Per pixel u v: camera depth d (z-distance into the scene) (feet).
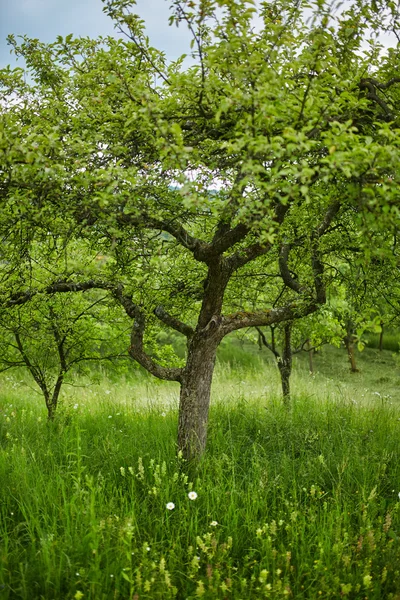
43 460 19.30
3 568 12.07
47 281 21.50
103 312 27.40
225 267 18.28
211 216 16.83
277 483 17.20
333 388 39.45
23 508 14.30
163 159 14.38
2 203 14.49
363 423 24.84
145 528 14.74
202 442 19.20
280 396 30.89
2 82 16.56
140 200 14.90
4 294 20.56
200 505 15.76
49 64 17.81
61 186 13.67
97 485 15.93
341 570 12.82
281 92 11.76
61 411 26.03
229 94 12.82
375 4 14.78
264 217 12.73
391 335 70.64
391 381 51.11
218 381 49.32
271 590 11.87
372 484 17.58
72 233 16.20
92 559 12.25
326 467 17.90
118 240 17.85
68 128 15.49
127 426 25.39
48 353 27.14
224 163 15.26
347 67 15.25
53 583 12.01
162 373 19.65
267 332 69.92
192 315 26.32
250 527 14.47
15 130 12.84
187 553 13.67
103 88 15.33
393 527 15.25
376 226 11.51
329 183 13.75
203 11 11.86
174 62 16.28
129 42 15.17
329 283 22.08
